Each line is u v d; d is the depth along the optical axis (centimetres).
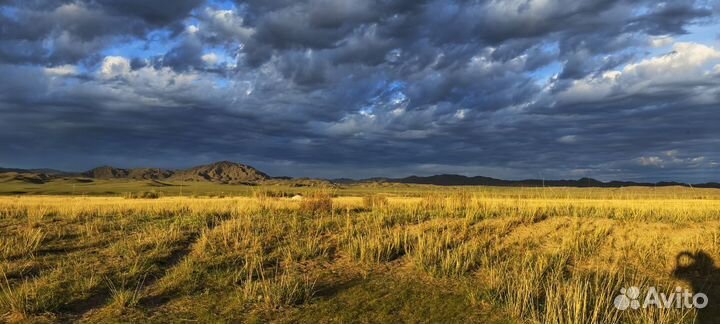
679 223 1552
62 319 789
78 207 1864
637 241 1284
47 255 1100
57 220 1522
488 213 1728
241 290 905
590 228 1452
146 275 981
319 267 1081
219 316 802
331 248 1216
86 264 1038
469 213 1647
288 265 1080
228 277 970
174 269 1023
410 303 870
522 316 808
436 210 1845
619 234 1393
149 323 773
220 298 879
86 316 804
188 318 795
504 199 2220
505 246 1247
